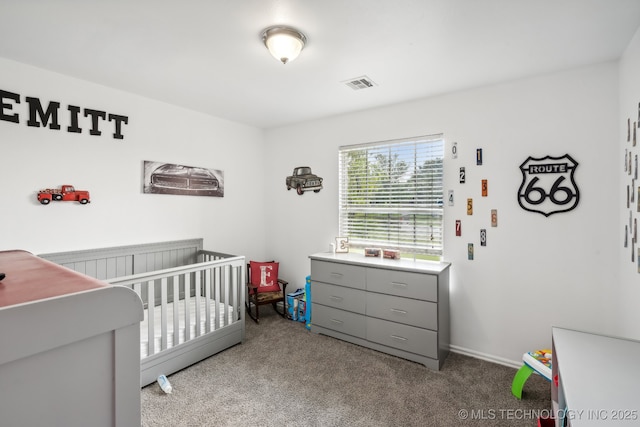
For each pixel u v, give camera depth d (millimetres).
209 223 3592
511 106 2580
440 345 2566
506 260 2617
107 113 2734
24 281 716
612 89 2219
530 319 2529
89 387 634
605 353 1283
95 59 2227
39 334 558
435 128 2938
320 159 3740
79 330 607
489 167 2680
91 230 2654
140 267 2947
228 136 3787
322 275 3184
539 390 2240
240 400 2111
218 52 2113
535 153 2486
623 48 2039
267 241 4234
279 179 4121
